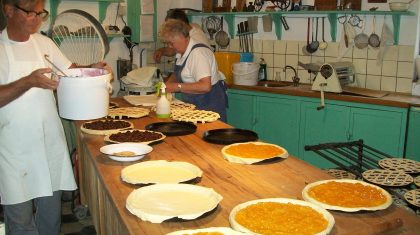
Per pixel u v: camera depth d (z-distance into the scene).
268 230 1.27
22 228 2.42
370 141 3.58
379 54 3.94
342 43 4.17
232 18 4.95
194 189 1.58
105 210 2.33
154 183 1.66
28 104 2.28
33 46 2.33
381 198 1.51
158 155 2.08
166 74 4.82
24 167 2.33
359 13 3.87
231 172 1.84
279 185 1.69
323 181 1.68
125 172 1.77
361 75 4.11
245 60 4.69
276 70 4.75
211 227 1.32
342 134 3.73
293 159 2.01
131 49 4.86
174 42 3.21
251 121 4.38
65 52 4.30
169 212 1.41
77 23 4.27
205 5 5.06
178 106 3.25
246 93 4.36
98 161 2.00
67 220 3.40
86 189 3.10
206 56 3.25
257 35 4.84
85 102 2.12
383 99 3.47
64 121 3.46
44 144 2.38
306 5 4.29
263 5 4.66
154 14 4.98
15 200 2.32
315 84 3.88
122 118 2.85
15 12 2.09
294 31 4.52
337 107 3.72
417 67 3.76
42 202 2.56
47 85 2.03
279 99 4.12
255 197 1.58
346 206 1.44
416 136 3.32
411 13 3.71
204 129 2.61
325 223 1.31
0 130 2.26
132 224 1.35
